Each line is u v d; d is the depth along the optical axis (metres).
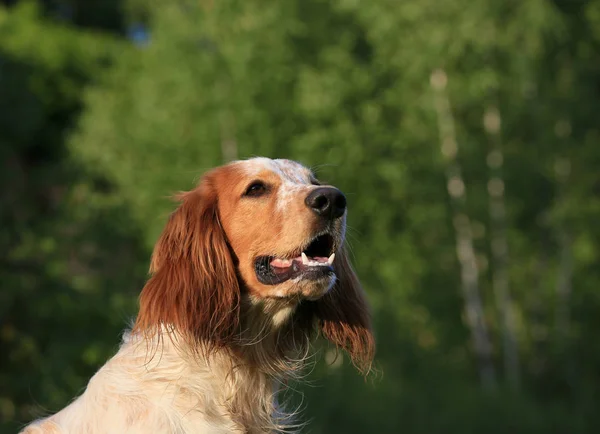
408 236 17.36
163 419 4.25
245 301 4.78
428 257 18.39
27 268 12.64
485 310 20.02
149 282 4.68
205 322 4.55
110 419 4.25
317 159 15.30
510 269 19.58
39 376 11.59
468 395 16.34
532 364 19.86
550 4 18.20
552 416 16.22
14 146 17.05
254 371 4.80
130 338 4.64
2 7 22.83
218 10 15.55
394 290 16.94
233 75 15.46
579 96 18.94
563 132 19.25
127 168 17.19
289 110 15.74
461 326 19.25
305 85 15.40
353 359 5.21
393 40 17.44
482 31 17.62
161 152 16.41
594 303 19.78
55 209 16.23
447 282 18.72
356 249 16.25
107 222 14.73
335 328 5.12
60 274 12.78
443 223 18.00
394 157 16.94
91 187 17.28
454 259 19.03
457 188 18.25
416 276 17.66
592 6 19.23
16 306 12.11
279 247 4.61
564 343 19.11
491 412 15.76
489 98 18.31
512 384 17.69
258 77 15.34
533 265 20.33
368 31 17.59
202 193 4.87
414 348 17.38
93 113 19.47
